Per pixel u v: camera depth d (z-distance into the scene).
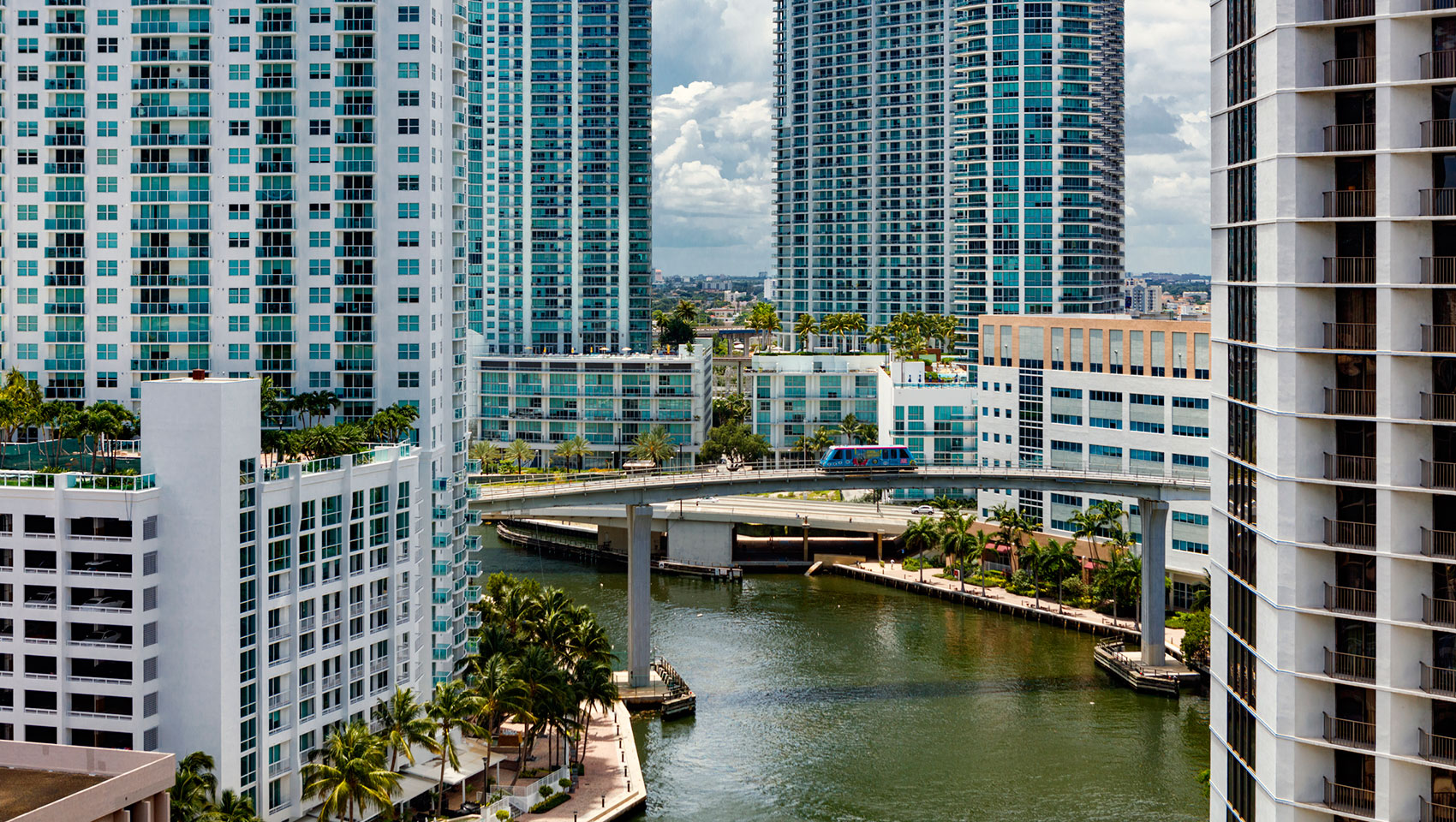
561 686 164.00
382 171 176.88
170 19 180.75
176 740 136.75
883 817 159.00
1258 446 83.25
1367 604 79.00
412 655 163.25
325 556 149.12
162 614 136.25
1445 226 76.75
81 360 186.25
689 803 163.75
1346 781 80.31
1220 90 88.00
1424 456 77.31
